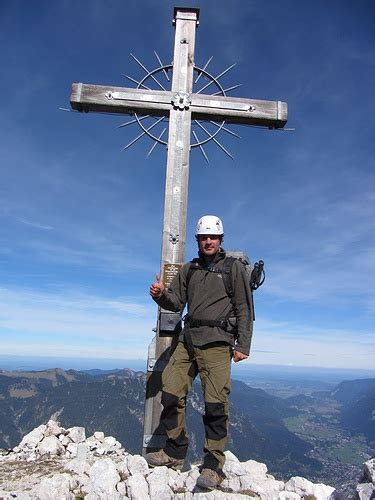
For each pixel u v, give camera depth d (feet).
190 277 9.96
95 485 8.81
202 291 9.64
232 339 9.50
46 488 8.71
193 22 14.75
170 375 9.80
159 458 9.89
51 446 13.47
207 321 9.41
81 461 11.09
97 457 13.00
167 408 9.80
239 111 14.06
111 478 8.94
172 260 13.11
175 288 10.25
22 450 13.64
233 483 9.05
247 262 10.61
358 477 9.00
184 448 10.00
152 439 11.66
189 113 13.99
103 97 13.92
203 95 14.10
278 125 14.51
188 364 9.85
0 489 9.68
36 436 14.32
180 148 13.78
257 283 9.81
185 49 14.49
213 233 9.69
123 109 14.10
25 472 11.18
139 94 13.99
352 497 8.18
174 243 13.20
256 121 14.32
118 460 12.96
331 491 9.05
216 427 9.08
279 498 8.64
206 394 9.24
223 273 9.58
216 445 9.02
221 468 9.18
